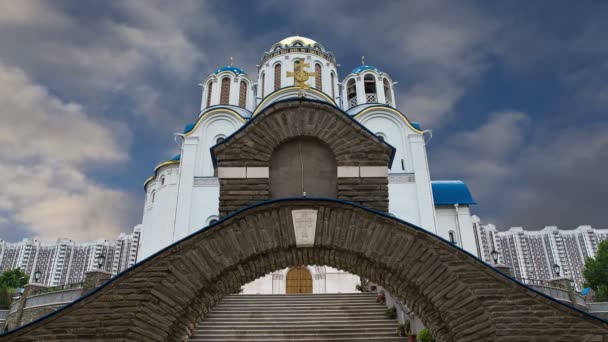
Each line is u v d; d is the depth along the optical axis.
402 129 36.28
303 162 10.41
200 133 35.84
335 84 44.03
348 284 31.53
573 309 8.28
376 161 10.17
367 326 18.64
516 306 8.35
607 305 26.86
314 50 43.12
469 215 36.91
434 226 32.12
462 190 37.97
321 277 31.64
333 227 9.24
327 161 10.44
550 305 8.36
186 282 8.67
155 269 8.65
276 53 43.50
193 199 33.09
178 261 8.77
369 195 9.91
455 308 8.46
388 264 8.94
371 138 10.33
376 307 20.84
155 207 35.84
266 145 10.27
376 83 41.88
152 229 35.50
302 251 9.38
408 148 35.41
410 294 9.15
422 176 33.91
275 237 9.17
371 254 9.02
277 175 10.29
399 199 33.16
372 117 36.94
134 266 8.66
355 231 9.20
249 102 43.50
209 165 34.78
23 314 26.33
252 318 19.59
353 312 20.28
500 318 8.25
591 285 46.28
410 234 9.06
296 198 9.30
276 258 9.37
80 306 8.31
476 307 8.38
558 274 28.70
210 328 18.48
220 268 8.88
